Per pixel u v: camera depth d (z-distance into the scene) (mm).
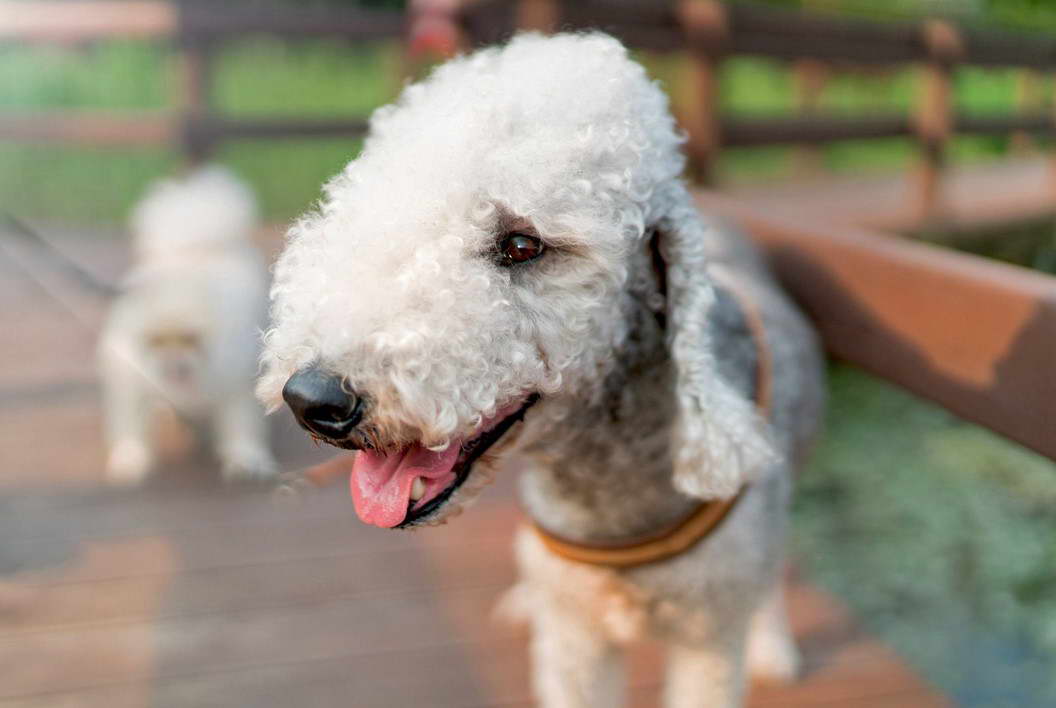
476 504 3129
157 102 10555
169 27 6883
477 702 2205
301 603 2582
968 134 6594
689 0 4609
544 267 1364
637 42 4445
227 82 11914
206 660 2344
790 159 9594
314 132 7004
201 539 2920
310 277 1328
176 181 6945
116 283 5297
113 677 2277
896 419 4812
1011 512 3805
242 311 3551
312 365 1232
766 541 1709
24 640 2406
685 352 1449
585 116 1394
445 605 2574
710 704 1729
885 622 3053
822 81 10219
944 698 2225
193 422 3676
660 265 1510
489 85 1410
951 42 6262
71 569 2738
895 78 11516
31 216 7723
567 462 1590
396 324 1243
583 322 1371
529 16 4086
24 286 5770
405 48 7145
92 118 7051
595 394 1495
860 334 2199
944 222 6023
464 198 1309
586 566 1637
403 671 2309
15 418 3859
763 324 1979
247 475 3328
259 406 3529
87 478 3344
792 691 2252
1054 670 2783
